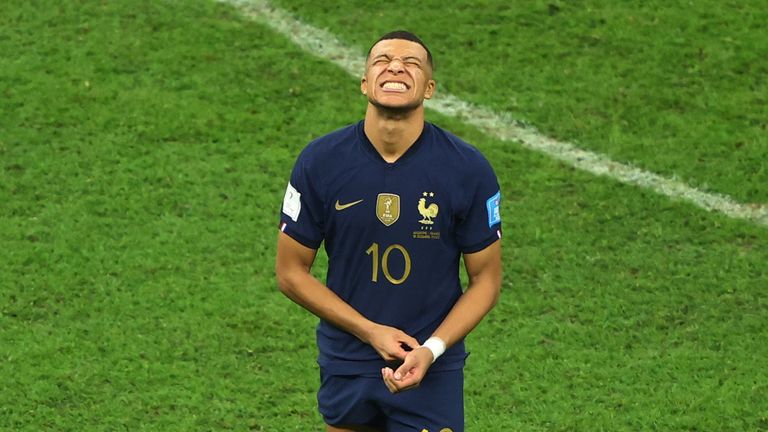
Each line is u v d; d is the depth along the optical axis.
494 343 25.59
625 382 24.34
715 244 29.58
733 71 36.81
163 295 26.91
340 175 16.94
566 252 29.03
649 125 34.59
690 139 34.00
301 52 37.41
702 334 26.08
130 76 35.94
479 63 37.19
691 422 23.05
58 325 25.81
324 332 17.84
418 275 17.19
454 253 17.42
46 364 24.39
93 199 30.53
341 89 35.81
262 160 32.44
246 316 26.23
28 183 31.11
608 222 30.33
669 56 37.38
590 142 33.84
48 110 34.22
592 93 35.91
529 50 37.66
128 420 22.75
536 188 31.66
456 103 35.53
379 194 16.88
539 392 23.98
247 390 23.80
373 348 17.39
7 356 24.62
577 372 24.64
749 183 32.09
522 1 39.69
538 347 25.47
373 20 39.03
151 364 24.52
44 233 29.11
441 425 17.69
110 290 27.06
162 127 33.62
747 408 23.48
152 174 31.59
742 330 26.22
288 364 24.67
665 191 31.70
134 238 29.05
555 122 34.69
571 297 27.36
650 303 27.16
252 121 34.09
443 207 16.92
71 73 35.94
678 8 39.47
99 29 37.97
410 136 16.84
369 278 17.22
